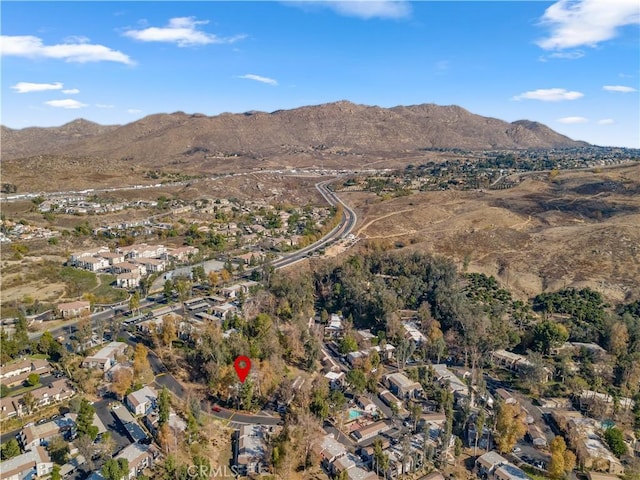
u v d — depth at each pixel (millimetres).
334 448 119438
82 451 108125
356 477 110750
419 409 130125
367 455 118562
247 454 114500
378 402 145125
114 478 100875
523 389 154625
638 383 154250
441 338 176125
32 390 137000
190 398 132625
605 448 123938
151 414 127000
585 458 119062
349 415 136250
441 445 121938
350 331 183500
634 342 170250
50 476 106000
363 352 167750
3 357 150250
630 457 122125
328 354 172375
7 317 184375
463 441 128625
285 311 191000
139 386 138875
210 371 142125
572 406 145875
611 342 171500
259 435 123062
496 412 131000
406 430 130125
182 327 172500
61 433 120188
